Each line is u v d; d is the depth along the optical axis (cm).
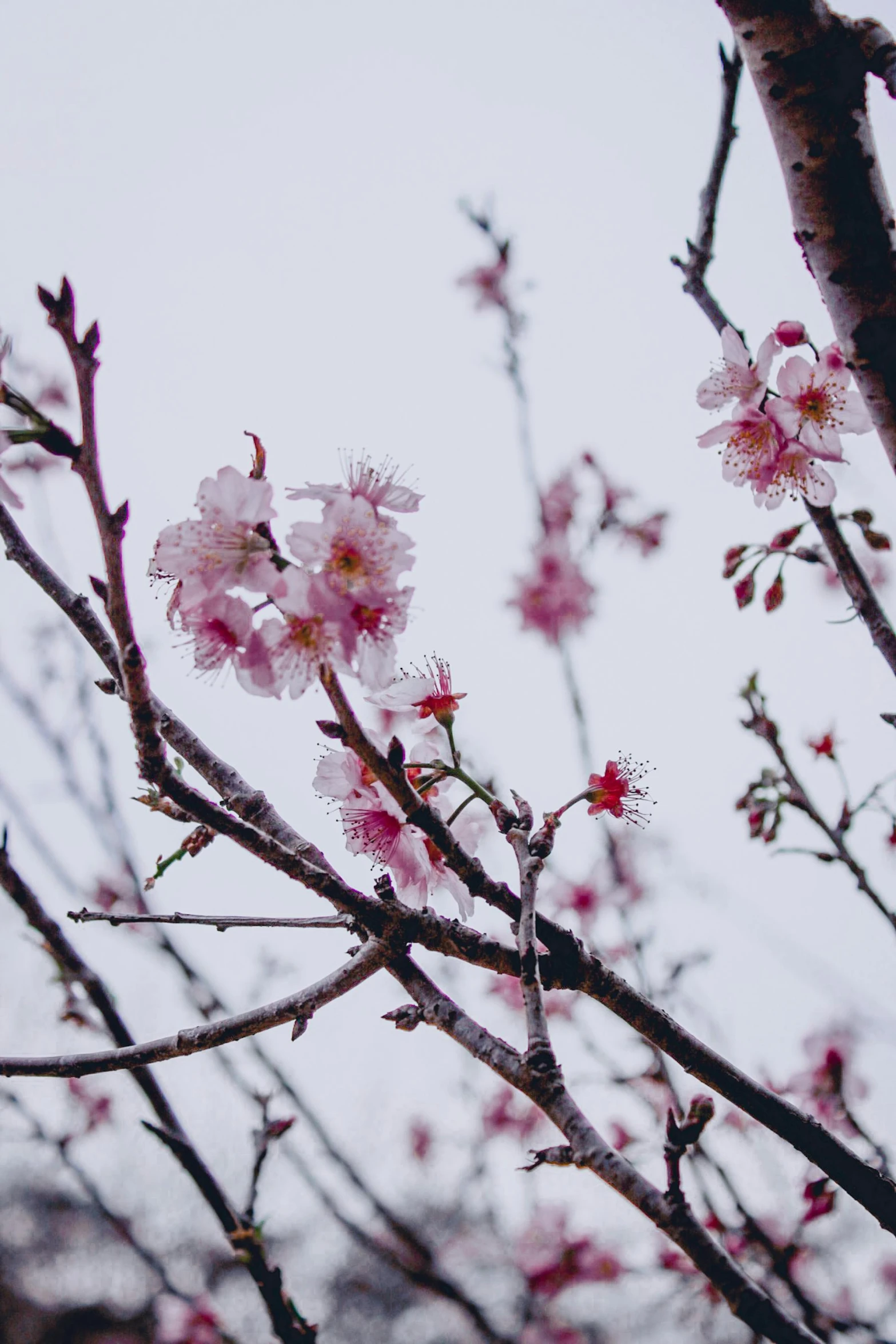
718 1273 46
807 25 56
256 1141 66
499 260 127
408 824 59
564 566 131
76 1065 55
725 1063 55
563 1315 129
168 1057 55
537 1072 50
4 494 57
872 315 56
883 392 56
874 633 67
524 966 51
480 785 58
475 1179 147
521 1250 133
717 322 69
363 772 59
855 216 56
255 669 53
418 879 59
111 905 107
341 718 53
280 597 53
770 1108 55
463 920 59
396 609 54
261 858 52
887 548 70
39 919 71
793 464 68
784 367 68
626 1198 47
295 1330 59
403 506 57
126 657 50
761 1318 46
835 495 67
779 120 57
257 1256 60
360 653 54
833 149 56
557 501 134
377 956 54
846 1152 54
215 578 53
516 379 120
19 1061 55
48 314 50
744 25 57
